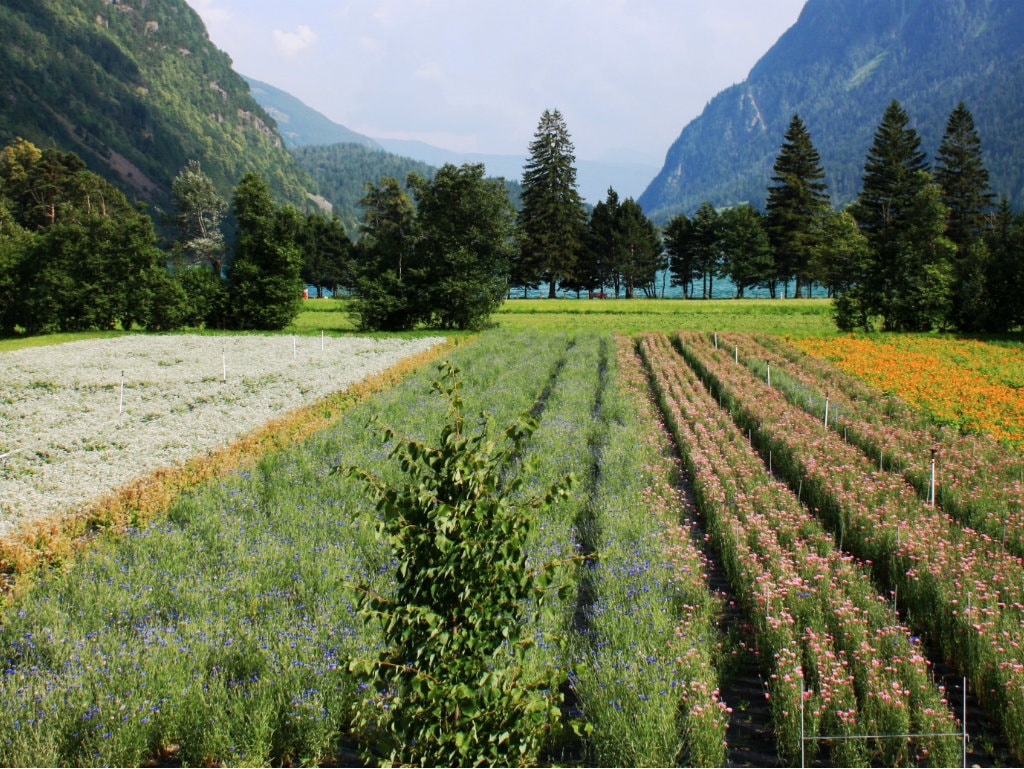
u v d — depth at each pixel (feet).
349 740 25.58
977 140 245.86
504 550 16.28
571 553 38.73
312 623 30.48
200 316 164.96
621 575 35.35
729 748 25.21
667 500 47.09
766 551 36.96
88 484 50.60
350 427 63.82
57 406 76.64
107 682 25.70
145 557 37.45
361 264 160.25
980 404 72.28
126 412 73.97
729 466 52.54
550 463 52.01
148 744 24.27
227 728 23.79
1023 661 26.45
